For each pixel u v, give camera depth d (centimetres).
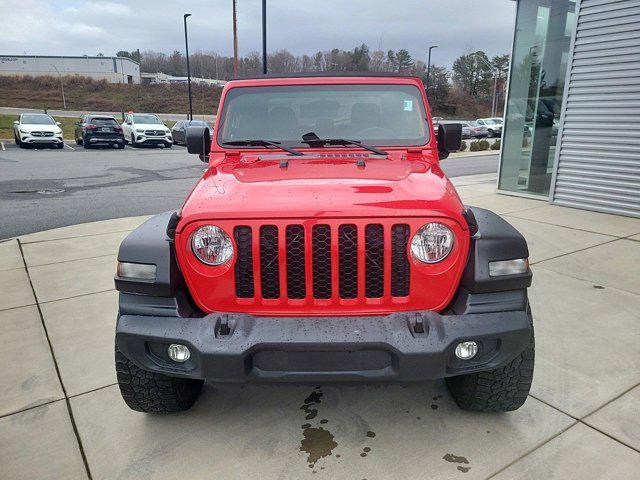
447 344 220
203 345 222
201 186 269
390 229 229
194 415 290
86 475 242
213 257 232
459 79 8725
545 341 367
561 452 251
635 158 757
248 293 238
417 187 251
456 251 234
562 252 586
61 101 6919
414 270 233
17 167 1589
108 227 749
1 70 8975
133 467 247
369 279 236
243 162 317
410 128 343
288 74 358
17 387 319
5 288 491
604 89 780
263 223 228
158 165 1703
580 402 292
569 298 446
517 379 257
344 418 284
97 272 538
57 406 298
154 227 262
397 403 298
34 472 244
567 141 845
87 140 2333
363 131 344
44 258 590
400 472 240
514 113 970
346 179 260
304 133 345
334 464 247
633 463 242
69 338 384
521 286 238
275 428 276
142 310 237
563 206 869
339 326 225
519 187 983
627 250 591
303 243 231
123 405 300
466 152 2656
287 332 223
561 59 873
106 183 1262
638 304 433
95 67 8994
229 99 352
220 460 251
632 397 296
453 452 253
